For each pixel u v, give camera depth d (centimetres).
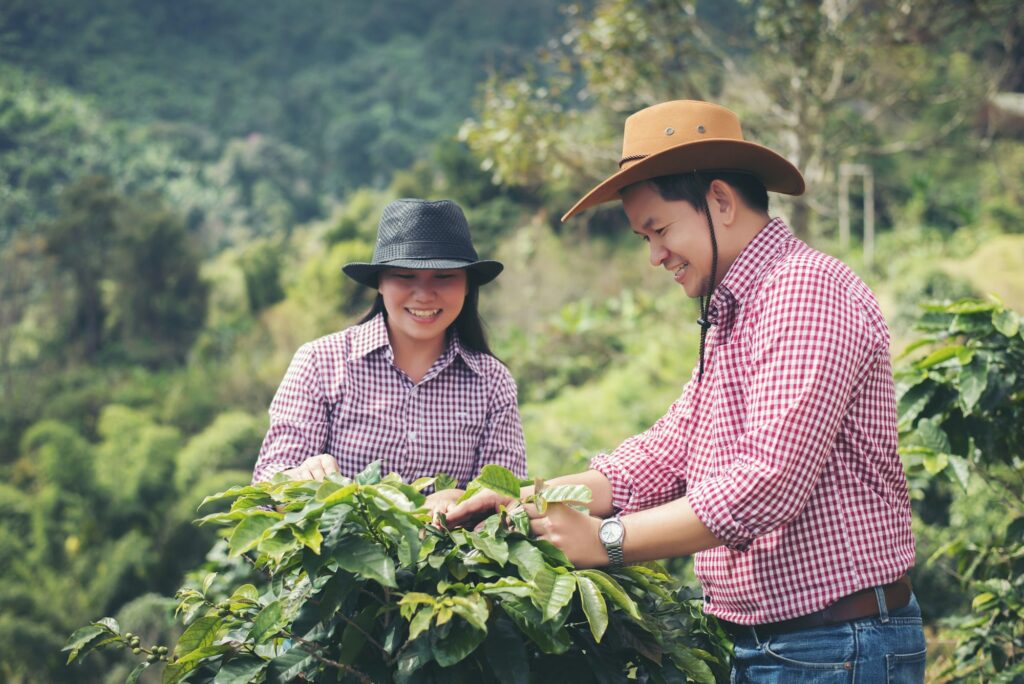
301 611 155
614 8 814
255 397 1897
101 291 2883
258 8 9906
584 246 1966
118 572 1062
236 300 3120
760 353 156
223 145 7100
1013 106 1459
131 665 862
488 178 2323
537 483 158
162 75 8662
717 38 900
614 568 168
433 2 9606
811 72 814
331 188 6656
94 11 9288
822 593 157
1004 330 233
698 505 152
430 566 152
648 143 173
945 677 309
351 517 146
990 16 830
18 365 2520
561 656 161
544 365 1341
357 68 8594
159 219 2889
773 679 162
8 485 1287
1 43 8081
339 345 217
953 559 450
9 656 923
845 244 1562
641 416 1020
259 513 143
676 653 162
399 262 202
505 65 885
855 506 158
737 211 169
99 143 6250
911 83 903
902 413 246
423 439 215
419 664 145
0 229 4856
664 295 1625
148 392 2025
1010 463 262
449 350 220
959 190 1934
